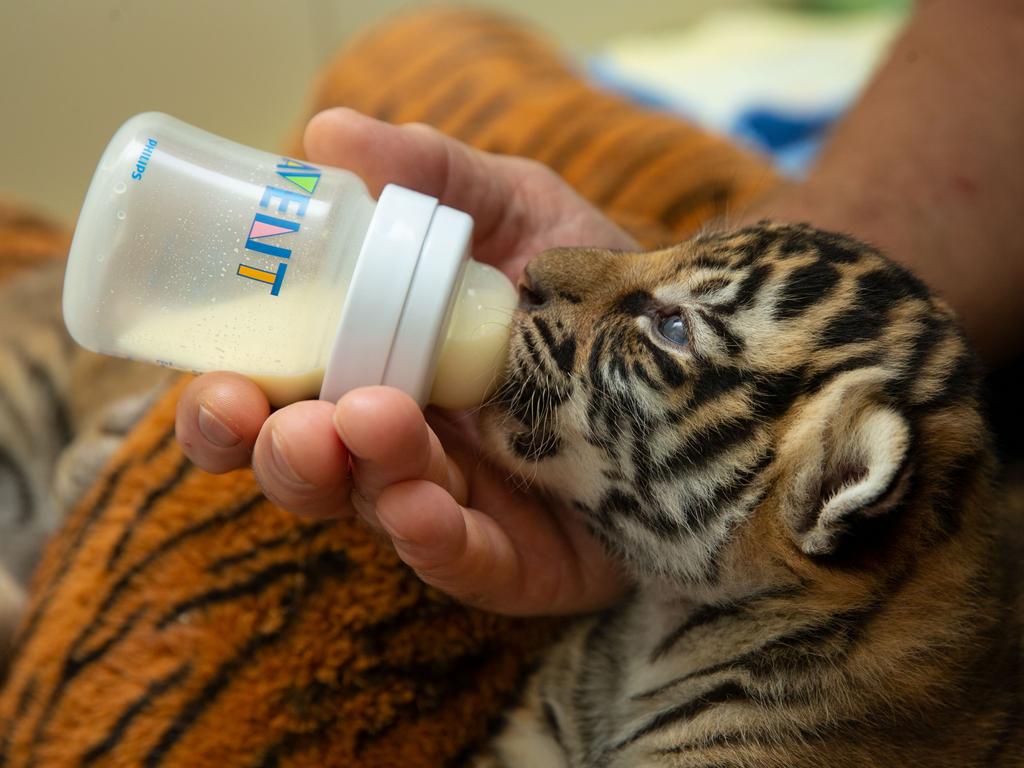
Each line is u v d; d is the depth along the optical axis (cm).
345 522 42
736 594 39
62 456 59
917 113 57
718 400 37
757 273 38
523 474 40
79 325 34
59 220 81
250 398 34
